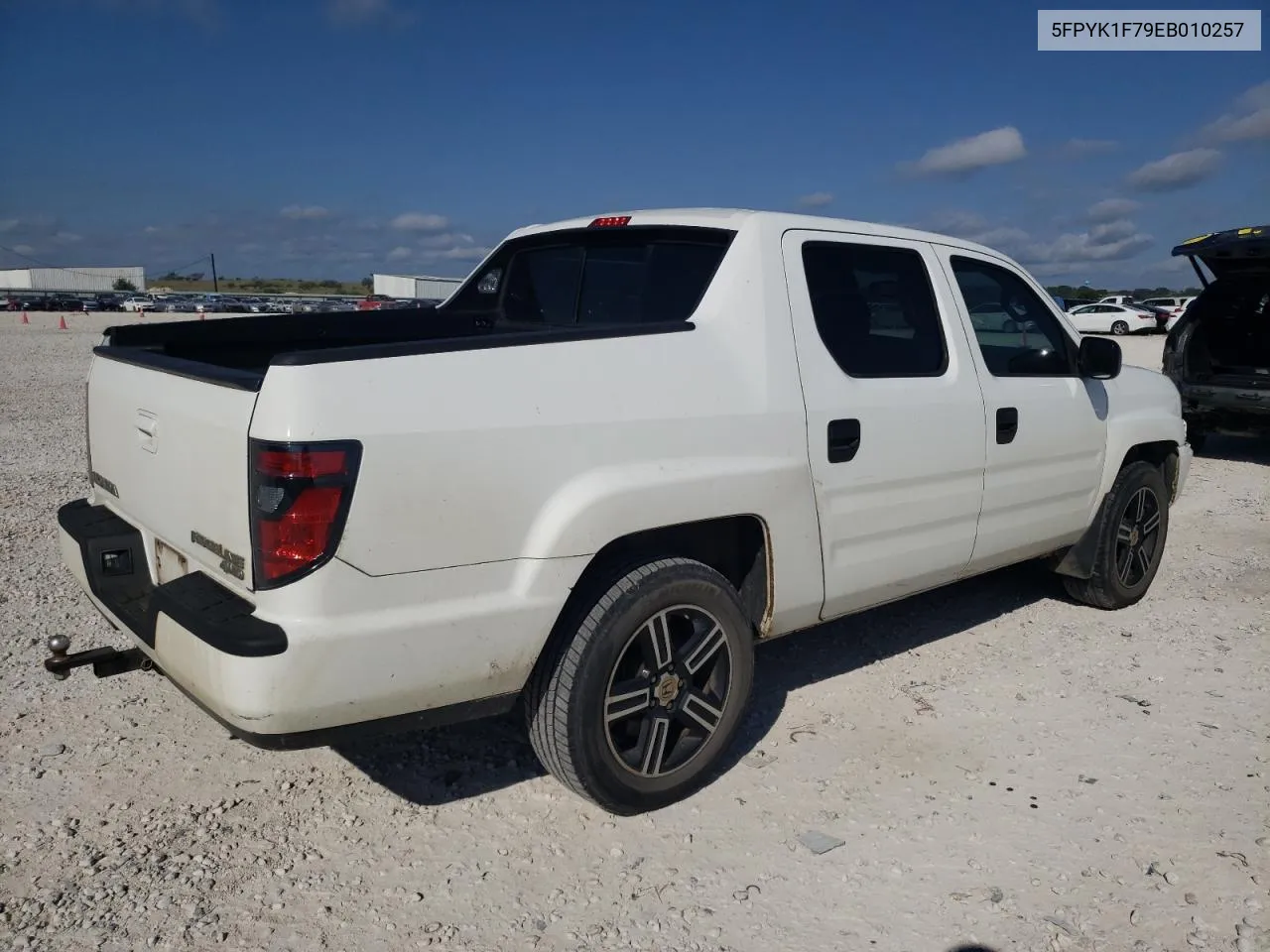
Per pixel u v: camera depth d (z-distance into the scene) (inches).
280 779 135.3
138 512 127.6
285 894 110.7
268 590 99.3
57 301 2647.6
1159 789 134.5
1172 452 218.1
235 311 2255.2
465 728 151.3
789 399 133.9
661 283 145.1
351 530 99.5
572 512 112.9
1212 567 240.5
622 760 123.1
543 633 113.0
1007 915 108.8
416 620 104.4
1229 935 105.7
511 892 111.9
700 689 131.5
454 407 105.5
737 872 116.1
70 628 184.5
